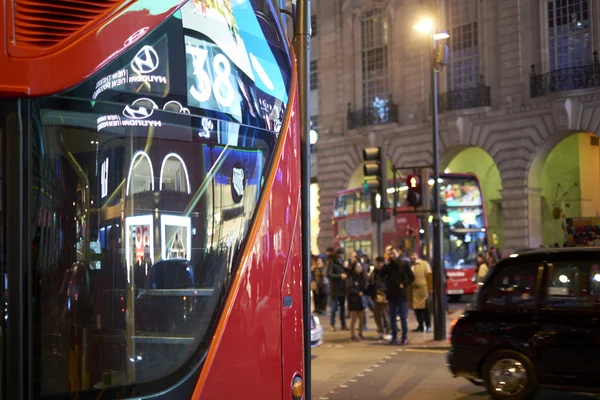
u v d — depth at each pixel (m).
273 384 3.88
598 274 8.37
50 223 3.06
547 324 8.41
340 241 32.03
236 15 4.02
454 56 34.00
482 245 27.50
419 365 12.35
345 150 38.75
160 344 3.35
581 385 8.16
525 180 31.16
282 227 4.09
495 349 8.70
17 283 2.95
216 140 3.68
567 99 29.48
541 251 8.81
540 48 30.72
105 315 3.20
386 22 37.16
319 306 22.09
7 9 3.02
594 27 29.38
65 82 3.07
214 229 3.63
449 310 21.98
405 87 35.91
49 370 3.03
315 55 41.69
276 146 4.14
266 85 4.16
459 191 27.69
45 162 3.06
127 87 3.32
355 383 10.86
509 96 31.59
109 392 3.17
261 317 3.83
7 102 3.01
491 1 32.50
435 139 15.84
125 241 3.28
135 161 3.33
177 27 3.55
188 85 3.57
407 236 27.09
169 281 3.41
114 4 3.28
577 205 32.72
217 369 3.52
